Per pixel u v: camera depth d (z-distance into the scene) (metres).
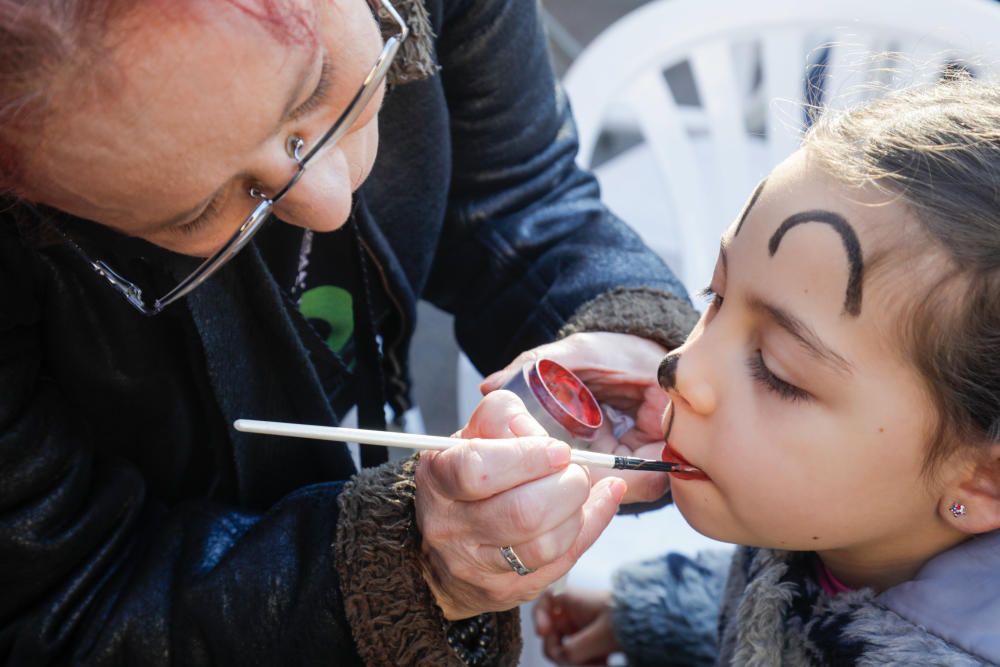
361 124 0.83
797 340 0.88
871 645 0.94
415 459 1.03
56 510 0.97
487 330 1.37
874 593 0.99
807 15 1.80
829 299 0.87
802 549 0.98
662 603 1.41
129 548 1.06
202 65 0.67
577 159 1.76
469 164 1.33
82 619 0.99
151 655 0.99
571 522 0.89
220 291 1.02
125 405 1.08
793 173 0.91
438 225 1.28
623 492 0.96
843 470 0.90
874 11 1.76
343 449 1.18
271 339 1.08
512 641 1.06
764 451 0.92
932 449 0.88
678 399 0.97
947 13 1.70
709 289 1.05
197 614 0.99
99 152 0.70
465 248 1.37
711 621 1.40
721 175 1.92
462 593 0.97
